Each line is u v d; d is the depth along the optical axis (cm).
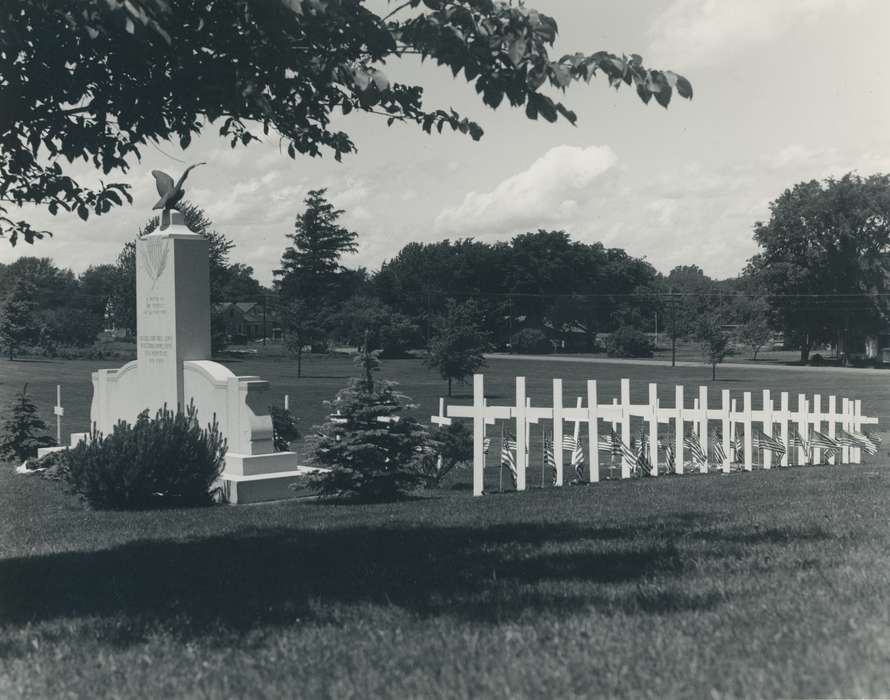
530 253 14212
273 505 1516
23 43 712
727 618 566
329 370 8662
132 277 11519
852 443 1797
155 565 897
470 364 5762
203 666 537
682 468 1672
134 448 1514
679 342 15162
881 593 602
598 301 14538
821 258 9519
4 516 1418
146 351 1830
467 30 642
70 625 669
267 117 856
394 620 622
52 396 5269
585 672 473
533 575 747
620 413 1630
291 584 768
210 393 1709
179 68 754
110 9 603
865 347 9938
